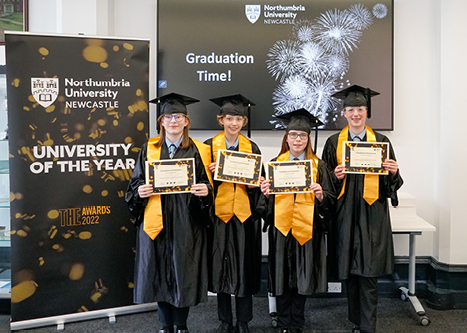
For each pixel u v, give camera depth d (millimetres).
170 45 3098
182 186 2238
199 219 2312
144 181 2311
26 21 3137
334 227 2432
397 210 2848
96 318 2768
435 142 3172
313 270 2320
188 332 2430
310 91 3125
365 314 2387
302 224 2324
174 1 3088
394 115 3174
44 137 2551
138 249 2309
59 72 2561
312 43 3111
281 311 2438
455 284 2982
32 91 2521
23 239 2549
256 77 3119
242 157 2330
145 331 2621
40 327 2645
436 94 3141
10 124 2496
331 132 3184
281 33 3107
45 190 2568
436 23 3113
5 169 2904
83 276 2668
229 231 2377
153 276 2250
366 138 2426
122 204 2713
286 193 2328
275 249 2357
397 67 3162
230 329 2488
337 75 3121
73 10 2982
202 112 3129
